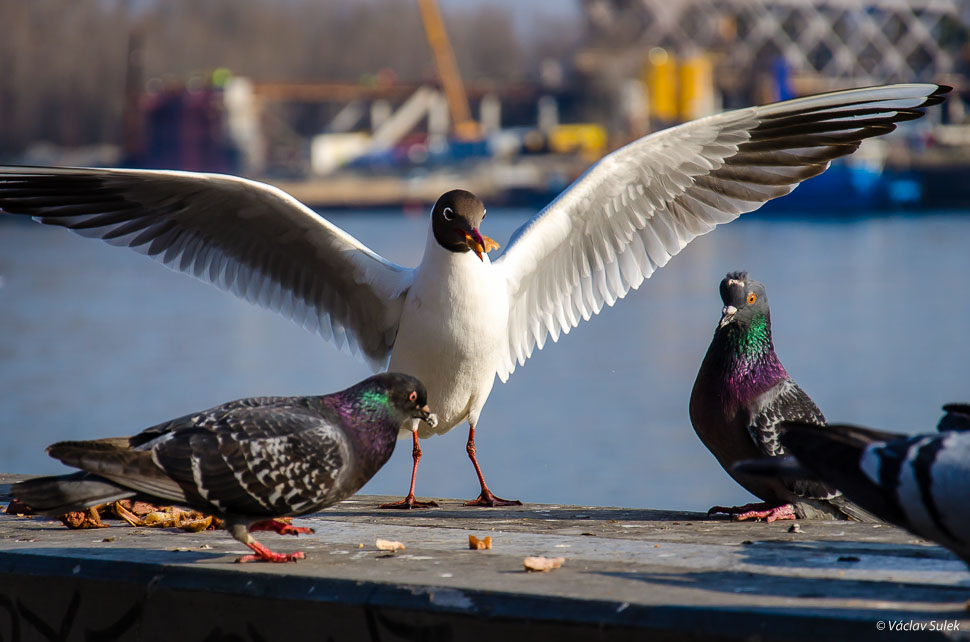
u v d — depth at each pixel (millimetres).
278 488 4426
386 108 135875
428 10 133500
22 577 4836
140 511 5867
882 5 124312
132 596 4633
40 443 21031
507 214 91750
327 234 6801
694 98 113312
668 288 45500
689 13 126938
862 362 28031
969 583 4211
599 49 127875
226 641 4477
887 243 61781
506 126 134750
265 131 137125
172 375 27906
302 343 33531
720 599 3955
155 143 124500
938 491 3592
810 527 5508
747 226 74312
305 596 4320
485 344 6641
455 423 6969
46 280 53031
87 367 28969
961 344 30391
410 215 94062
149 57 158500
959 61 123562
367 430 4715
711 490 17094
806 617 3682
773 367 5816
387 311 6906
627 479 17766
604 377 27594
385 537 5344
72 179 6535
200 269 7020
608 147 110938
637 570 4496
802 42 124125
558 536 5320
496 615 4027
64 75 152750
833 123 6801
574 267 7168
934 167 82000
